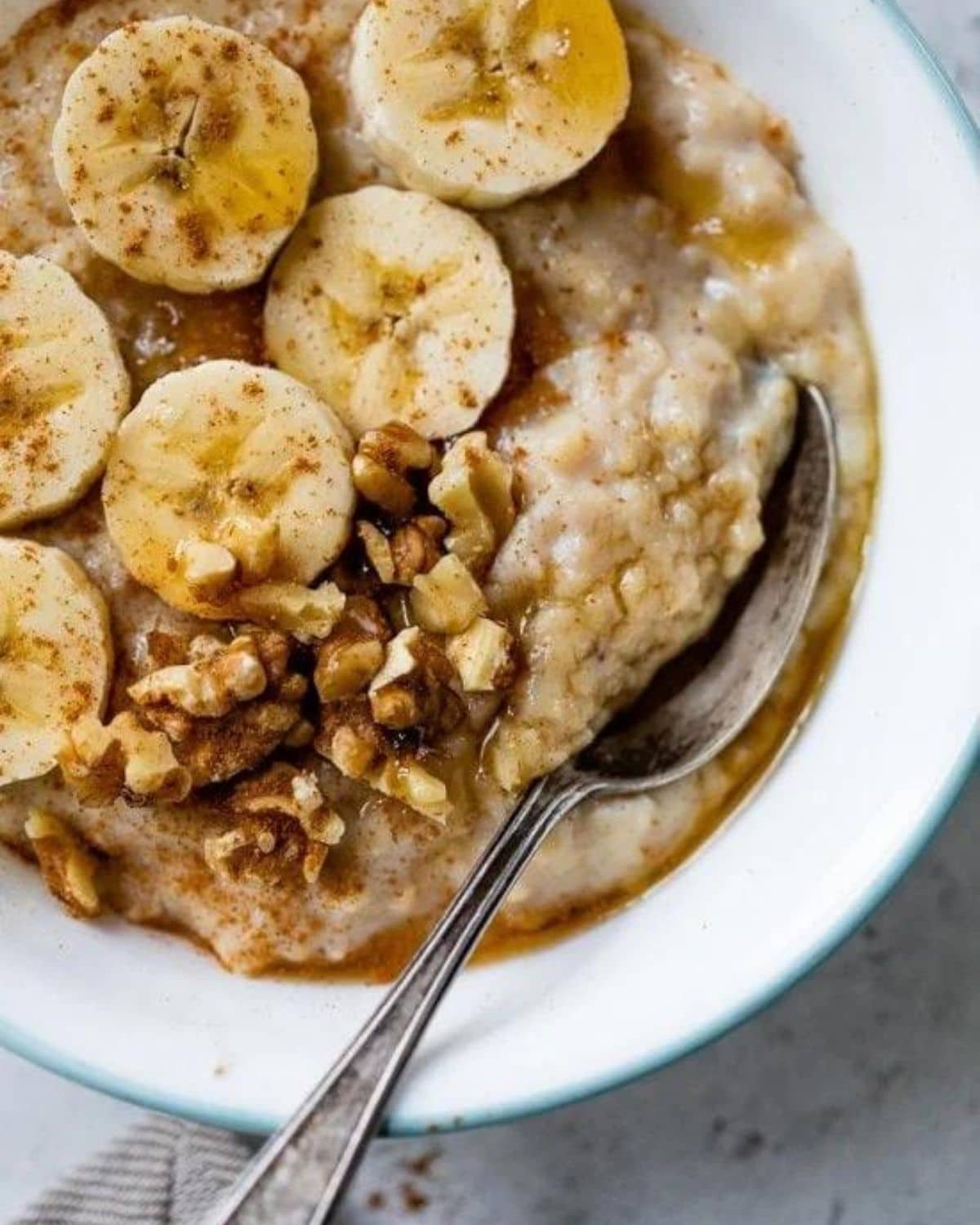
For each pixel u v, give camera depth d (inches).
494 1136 13.9
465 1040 12.4
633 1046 12.0
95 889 12.6
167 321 12.7
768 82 12.8
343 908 12.5
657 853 12.8
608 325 12.7
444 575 12.2
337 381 12.6
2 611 12.3
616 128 12.8
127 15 12.8
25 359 12.4
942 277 12.4
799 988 13.9
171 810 12.4
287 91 12.5
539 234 12.7
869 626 12.8
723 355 12.7
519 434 12.6
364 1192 13.9
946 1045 13.9
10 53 12.9
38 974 12.4
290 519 12.3
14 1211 13.7
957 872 13.9
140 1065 12.2
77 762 12.1
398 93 12.4
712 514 12.6
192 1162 13.5
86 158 12.4
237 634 12.3
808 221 12.8
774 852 12.7
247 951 12.6
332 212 12.6
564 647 12.3
